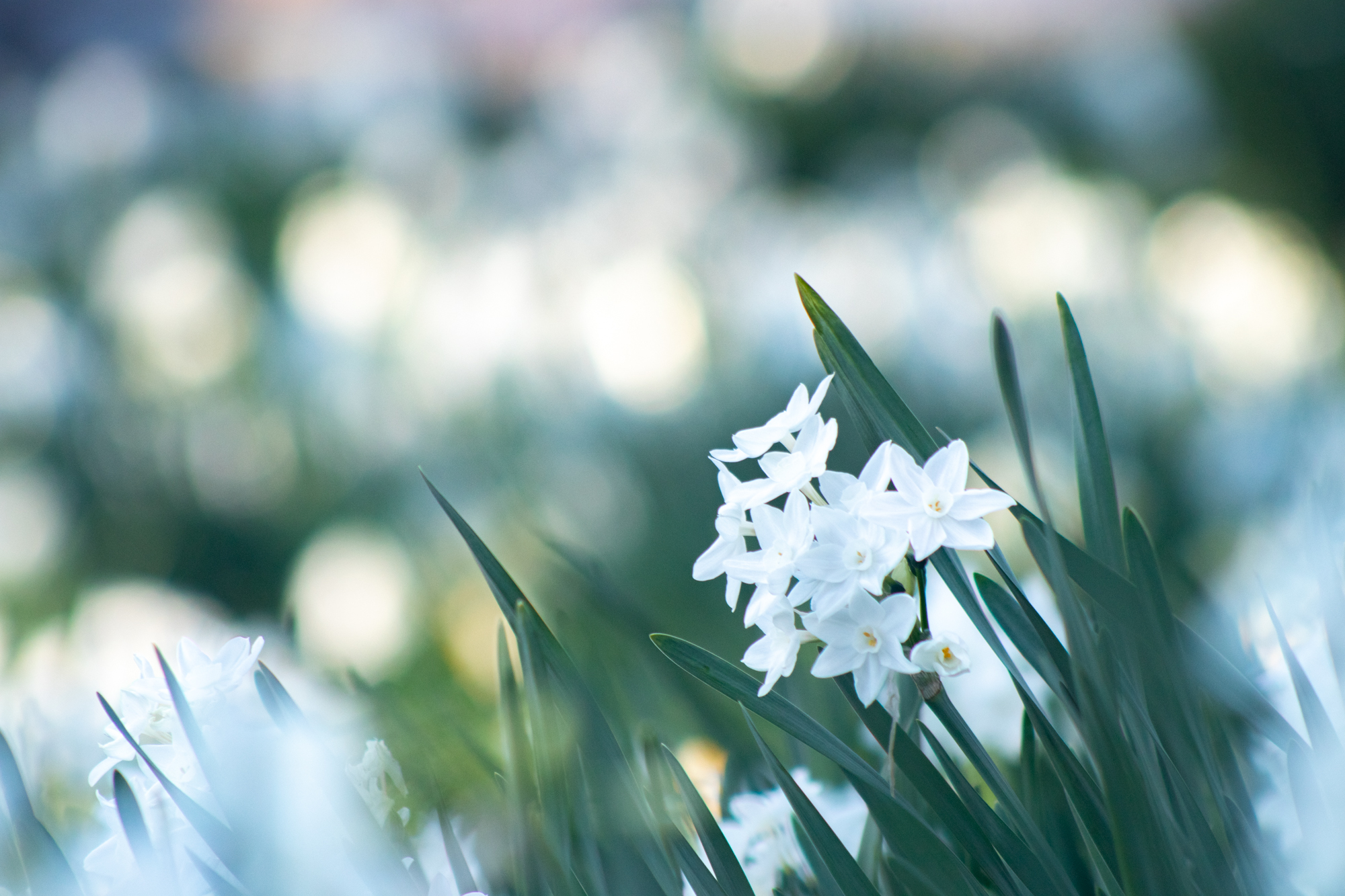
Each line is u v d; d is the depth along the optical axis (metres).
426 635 2.42
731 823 0.93
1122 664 0.83
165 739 0.86
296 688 0.94
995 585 0.86
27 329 3.86
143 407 3.82
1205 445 2.95
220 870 0.85
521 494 2.65
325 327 3.79
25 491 3.65
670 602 2.17
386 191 4.17
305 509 3.66
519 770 0.82
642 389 3.47
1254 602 0.99
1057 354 3.47
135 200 4.20
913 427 0.84
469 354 3.62
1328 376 3.13
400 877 0.84
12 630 3.12
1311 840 0.83
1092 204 4.22
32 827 0.86
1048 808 0.88
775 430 0.84
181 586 3.66
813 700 1.02
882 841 0.88
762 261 3.97
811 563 0.82
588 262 3.81
